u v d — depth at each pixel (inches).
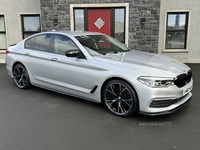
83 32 198.5
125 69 144.6
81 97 172.9
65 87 179.2
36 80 203.2
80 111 161.9
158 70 140.0
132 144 116.4
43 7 324.5
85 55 164.6
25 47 212.8
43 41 198.7
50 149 112.0
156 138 122.3
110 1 319.3
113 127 135.9
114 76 147.1
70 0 321.1
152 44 324.8
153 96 133.7
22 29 383.9
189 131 129.8
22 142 119.0
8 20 379.2
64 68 174.9
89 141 119.6
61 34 186.2
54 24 327.3
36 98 192.1
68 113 158.4
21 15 379.2
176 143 116.8
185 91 146.4
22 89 219.3
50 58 184.9
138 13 317.1
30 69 205.2
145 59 160.6
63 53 180.1
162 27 358.6
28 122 143.8
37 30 384.2
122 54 173.2
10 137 124.4
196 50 364.8
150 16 316.8
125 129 133.3
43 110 164.6
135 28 321.7
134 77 138.9
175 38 368.8
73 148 112.8
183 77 145.5
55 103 179.5
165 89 134.4
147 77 135.3
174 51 363.9
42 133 128.9
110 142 118.6
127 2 316.2
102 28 333.4
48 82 191.8
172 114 154.4
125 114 147.7
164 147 113.1
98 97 160.2
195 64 356.8
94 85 159.3
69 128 135.1
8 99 189.9
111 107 155.9
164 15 355.3
